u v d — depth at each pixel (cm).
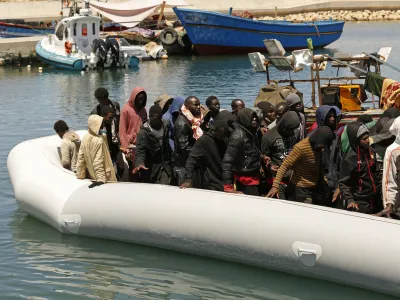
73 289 743
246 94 2120
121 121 938
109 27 4131
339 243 702
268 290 734
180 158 851
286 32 3581
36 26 4078
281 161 807
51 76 2828
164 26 4112
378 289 693
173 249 827
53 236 895
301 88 2061
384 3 5700
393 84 1083
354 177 748
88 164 894
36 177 950
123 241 861
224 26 3525
